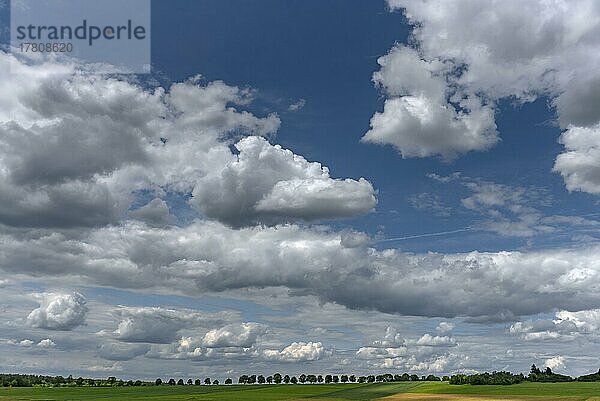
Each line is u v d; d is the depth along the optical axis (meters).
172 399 146.50
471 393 149.00
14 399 148.25
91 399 147.75
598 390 145.38
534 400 124.25
